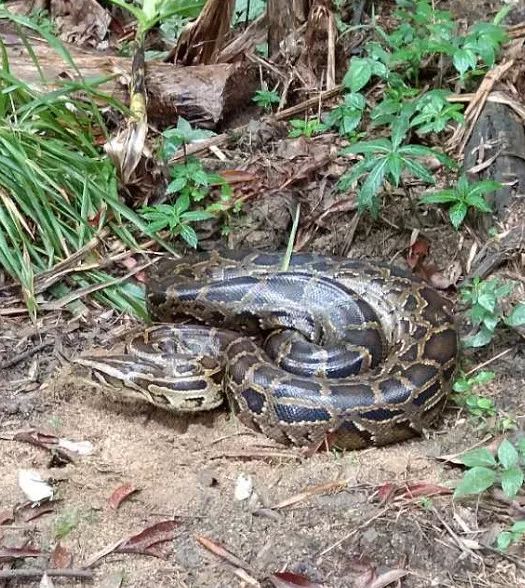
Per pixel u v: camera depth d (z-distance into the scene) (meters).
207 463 1.91
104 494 1.87
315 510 1.85
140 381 1.97
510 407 1.98
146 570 1.79
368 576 1.78
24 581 1.78
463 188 2.14
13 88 2.22
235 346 2.01
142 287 2.19
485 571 1.78
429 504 1.84
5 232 2.21
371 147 2.12
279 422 1.93
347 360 2.00
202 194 2.24
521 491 1.86
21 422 1.98
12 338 2.11
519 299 2.11
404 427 1.93
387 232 2.24
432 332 2.02
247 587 1.77
